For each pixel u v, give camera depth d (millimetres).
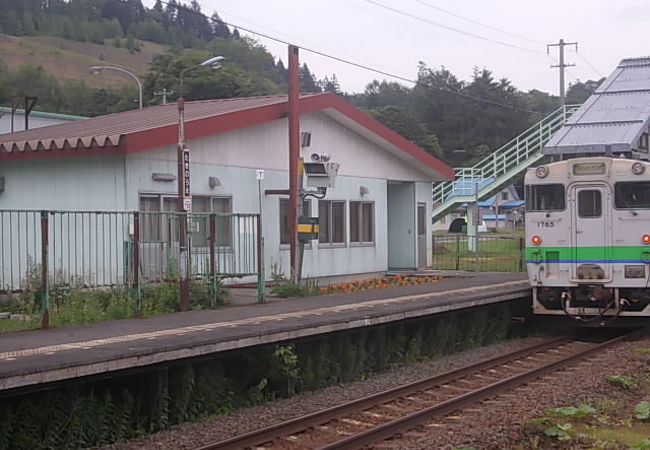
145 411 9000
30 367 7363
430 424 8852
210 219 13781
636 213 14867
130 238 13766
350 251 21734
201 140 17047
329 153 20859
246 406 10133
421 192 25359
